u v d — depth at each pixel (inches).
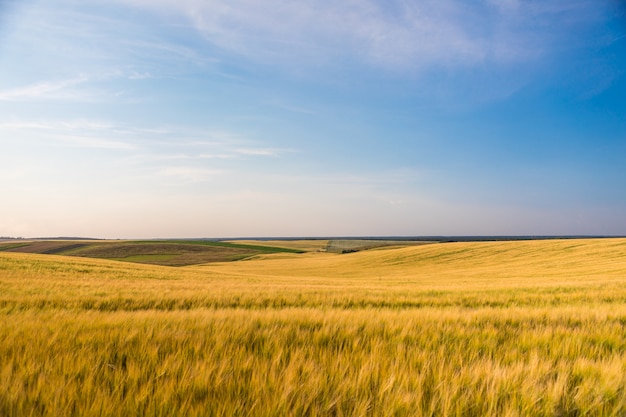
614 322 231.5
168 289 551.2
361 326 195.0
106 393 97.5
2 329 155.8
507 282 995.3
